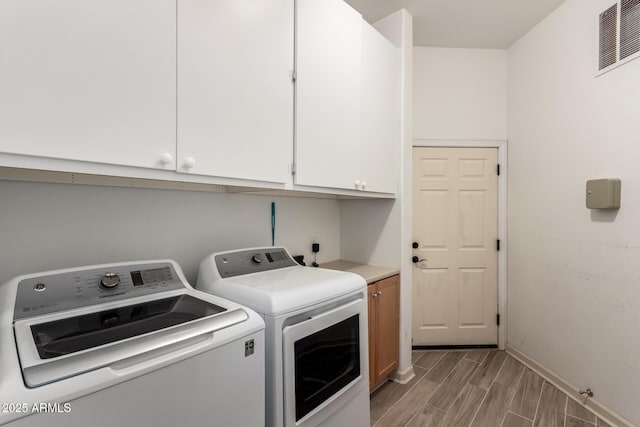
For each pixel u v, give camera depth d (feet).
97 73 2.87
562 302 7.52
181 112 3.48
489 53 9.70
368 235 8.29
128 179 4.11
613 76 6.28
